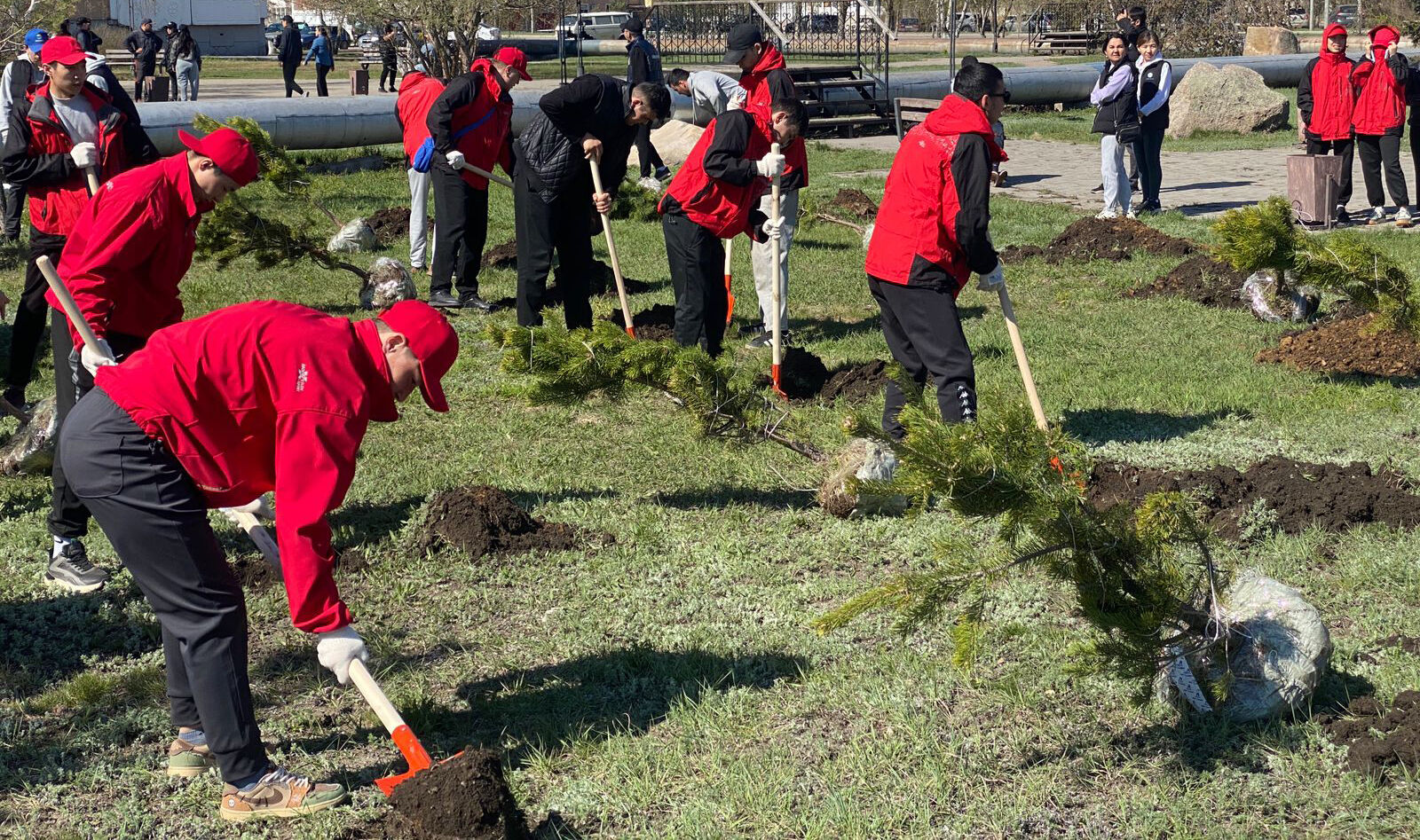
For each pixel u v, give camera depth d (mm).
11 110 6594
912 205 6289
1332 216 13758
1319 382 8242
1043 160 20500
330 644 3617
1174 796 3852
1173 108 24047
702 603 5219
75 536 5422
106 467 3527
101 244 4914
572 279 9141
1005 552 3906
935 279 6348
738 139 7750
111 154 6703
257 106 19844
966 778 3949
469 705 4457
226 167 5004
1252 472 6289
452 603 5270
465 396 8344
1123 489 6203
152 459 3559
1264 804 3775
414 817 3494
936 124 6211
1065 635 4812
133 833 3766
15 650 4887
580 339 6215
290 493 3488
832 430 7375
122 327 5102
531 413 7938
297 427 3465
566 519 6141
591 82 8648
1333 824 3664
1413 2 51219
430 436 7500
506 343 6180
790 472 6754
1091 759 4047
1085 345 9312
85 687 4516
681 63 28391
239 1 52656
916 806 3791
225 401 3514
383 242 13477
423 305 3709
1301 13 57031
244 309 3600
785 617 5074
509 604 5262
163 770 4090
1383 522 5816
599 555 5723
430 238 13555
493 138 10406
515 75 10398
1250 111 23953
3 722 4359
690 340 8203
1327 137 14164
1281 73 31500
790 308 10758
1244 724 4164
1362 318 8844
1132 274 11633
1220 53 40312
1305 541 5617
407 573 5539
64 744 4223
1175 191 17031
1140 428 7379
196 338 3525
